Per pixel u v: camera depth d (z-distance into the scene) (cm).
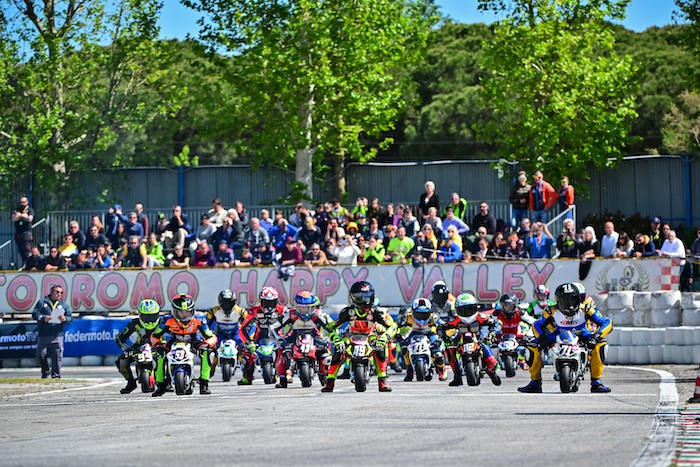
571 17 6931
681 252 5038
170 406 2827
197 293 5422
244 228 5672
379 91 6969
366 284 3303
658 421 2169
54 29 7169
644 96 9506
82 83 7150
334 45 6700
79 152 6894
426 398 2959
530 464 1556
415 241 5409
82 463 1622
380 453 1703
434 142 9619
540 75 6775
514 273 5094
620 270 4953
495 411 2459
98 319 5400
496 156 9300
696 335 4541
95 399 3284
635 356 4644
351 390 3462
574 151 6662
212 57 6888
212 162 10194
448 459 1620
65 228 6475
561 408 2514
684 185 6725
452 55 10475
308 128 6681
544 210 5434
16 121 7125
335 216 5606
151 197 7056
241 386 3856
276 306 3906
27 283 5603
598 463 1562
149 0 7200
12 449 1855
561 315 3066
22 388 3972
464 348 3509
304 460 1625
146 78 7369
